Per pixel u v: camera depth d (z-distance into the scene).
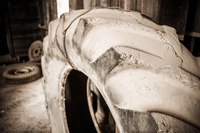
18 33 4.19
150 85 0.34
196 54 1.22
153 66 0.37
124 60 0.37
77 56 0.57
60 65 0.78
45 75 0.93
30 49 4.09
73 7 1.39
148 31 0.48
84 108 1.19
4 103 2.30
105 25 0.48
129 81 0.34
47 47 0.85
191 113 0.32
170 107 0.32
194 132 0.30
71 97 1.04
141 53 0.39
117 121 0.36
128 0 0.90
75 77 1.05
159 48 0.44
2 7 3.87
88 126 1.18
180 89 0.35
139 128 0.31
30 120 1.92
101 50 0.43
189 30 1.15
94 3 1.15
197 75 0.41
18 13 4.05
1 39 4.18
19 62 4.30
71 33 0.60
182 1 0.97
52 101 0.96
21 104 2.27
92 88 1.68
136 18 0.58
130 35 0.44
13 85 2.91
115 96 0.35
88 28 0.49
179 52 0.45
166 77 0.36
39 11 4.05
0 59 4.16
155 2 0.91
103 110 1.60
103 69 0.40
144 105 0.32
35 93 2.60
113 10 0.63
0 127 1.80
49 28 0.82
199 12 1.06
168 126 0.29
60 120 0.95
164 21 0.97
